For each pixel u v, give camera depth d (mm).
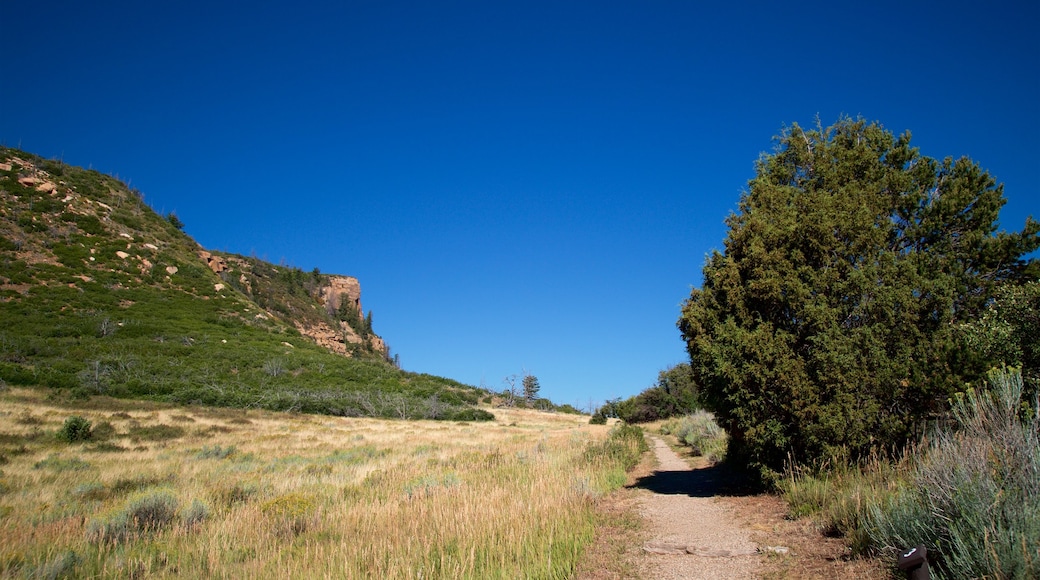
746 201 14898
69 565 7746
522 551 7141
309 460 21531
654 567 6746
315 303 120938
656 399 58094
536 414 75750
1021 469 5254
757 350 10180
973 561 4688
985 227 12133
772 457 10922
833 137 15609
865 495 7207
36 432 24875
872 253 10562
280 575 6715
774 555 6730
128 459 20391
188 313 69062
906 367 9312
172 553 8367
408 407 56281
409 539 7578
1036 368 8922
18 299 56844
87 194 87125
